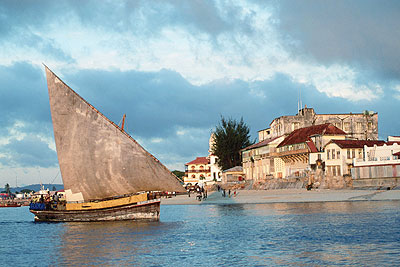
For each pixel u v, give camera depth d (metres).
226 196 112.81
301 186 101.31
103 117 56.69
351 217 53.66
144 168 56.22
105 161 57.06
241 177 141.88
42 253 37.81
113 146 56.78
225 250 36.19
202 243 39.94
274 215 61.94
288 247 36.47
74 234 48.50
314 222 50.97
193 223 56.12
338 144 100.31
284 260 31.83
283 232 44.62
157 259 33.44
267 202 91.00
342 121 126.06
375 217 52.41
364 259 31.09
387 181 85.50
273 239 40.72
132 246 39.25
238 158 152.00
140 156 56.19
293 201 87.06
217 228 50.19
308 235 41.84
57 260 34.41
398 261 30.12
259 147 130.00
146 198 57.62
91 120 56.97
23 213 113.38
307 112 128.75
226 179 143.25
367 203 72.62
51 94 57.12
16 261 34.69
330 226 46.84
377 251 33.44
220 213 71.31
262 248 36.53
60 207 62.84
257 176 132.12
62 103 57.16
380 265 29.31
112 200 58.09
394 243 36.12
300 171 112.25
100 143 57.03
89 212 58.88
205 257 33.66
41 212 63.47
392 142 102.12
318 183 97.56
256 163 132.75
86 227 54.22
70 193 59.09
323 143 105.19
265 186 114.00
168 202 119.69
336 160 101.00
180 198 130.00
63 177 58.66
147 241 41.78
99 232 49.12
